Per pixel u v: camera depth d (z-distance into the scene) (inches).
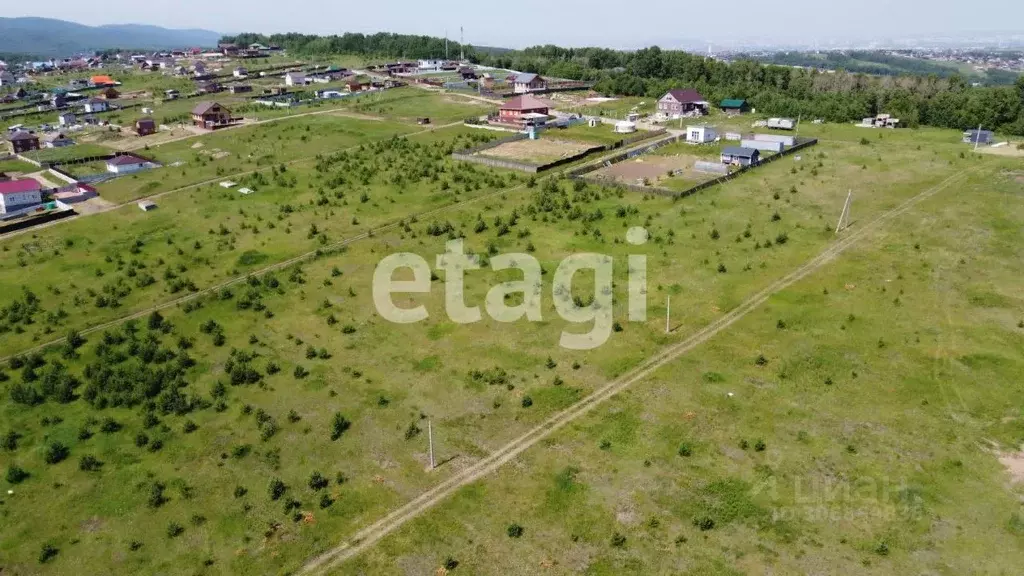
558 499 1424.7
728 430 1617.9
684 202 3253.0
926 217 2940.5
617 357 1955.0
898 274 2406.5
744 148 3907.5
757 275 2448.3
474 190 3540.8
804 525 1331.2
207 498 1475.1
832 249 2650.1
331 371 1934.1
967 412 1656.0
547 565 1263.5
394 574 1258.6
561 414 1707.7
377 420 1713.8
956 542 1277.1
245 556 1320.1
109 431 1704.0
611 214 3110.2
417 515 1398.9
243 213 3253.0
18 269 2674.7
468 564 1273.4
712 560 1259.2
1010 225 2815.0
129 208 3380.9
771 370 1856.5
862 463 1492.4
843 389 1764.3
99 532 1395.2
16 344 2133.4
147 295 2445.9
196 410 1777.8
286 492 1482.5
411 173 3777.1
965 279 2356.1
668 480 1464.1
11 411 1801.2
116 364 2005.4
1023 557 1237.7
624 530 1337.4
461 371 1913.1
